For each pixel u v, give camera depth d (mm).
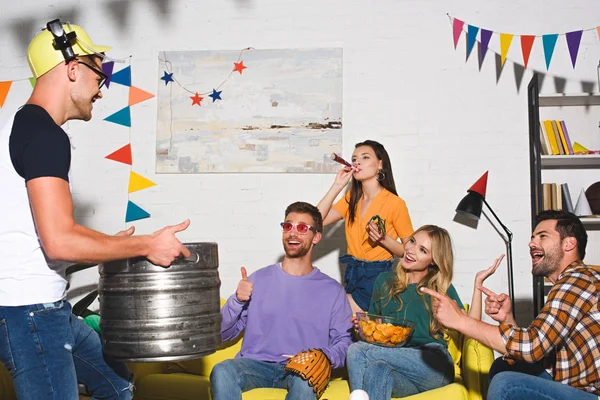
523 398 2264
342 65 3959
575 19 3869
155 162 4027
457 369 3061
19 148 1771
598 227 3795
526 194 3830
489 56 3898
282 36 4012
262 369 2881
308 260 3139
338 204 3615
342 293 3107
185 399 2955
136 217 4008
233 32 4043
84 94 1930
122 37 4109
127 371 2113
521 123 3857
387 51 3947
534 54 3881
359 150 3529
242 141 3975
